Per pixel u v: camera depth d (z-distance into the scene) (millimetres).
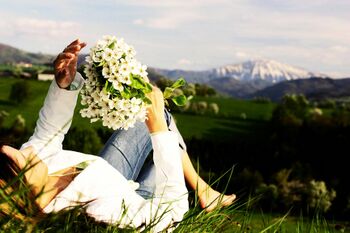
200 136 67625
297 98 70312
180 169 2836
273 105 89812
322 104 89125
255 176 42438
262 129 70125
